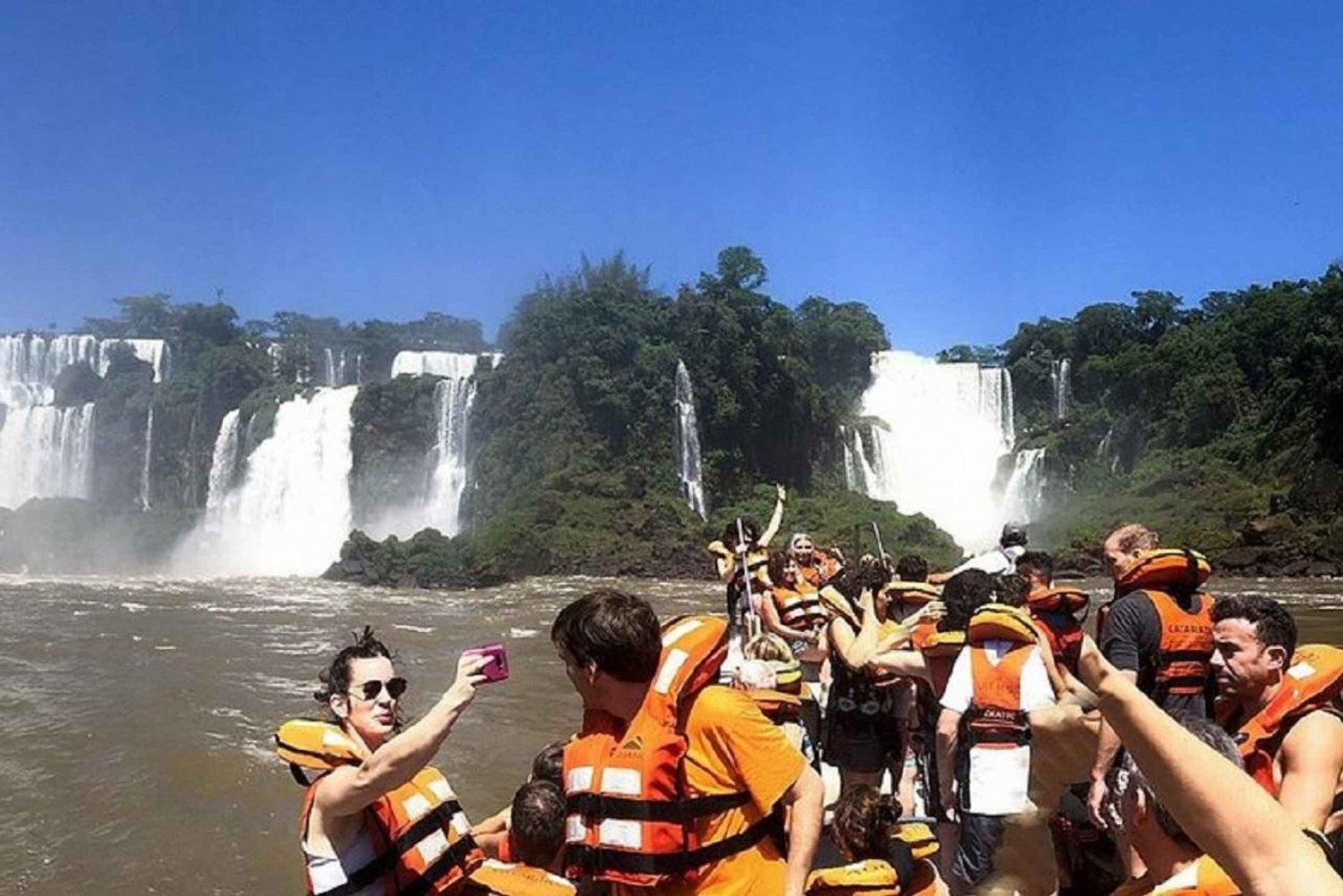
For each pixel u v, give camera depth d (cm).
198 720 1584
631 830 354
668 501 6700
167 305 9856
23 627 2970
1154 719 216
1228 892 269
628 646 357
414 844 412
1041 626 589
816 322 8569
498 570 5484
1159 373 7956
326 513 7088
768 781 353
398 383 7219
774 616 816
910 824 522
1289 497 5944
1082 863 502
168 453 7712
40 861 975
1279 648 439
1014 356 9094
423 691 1903
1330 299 7225
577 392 7069
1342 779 426
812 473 7706
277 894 901
